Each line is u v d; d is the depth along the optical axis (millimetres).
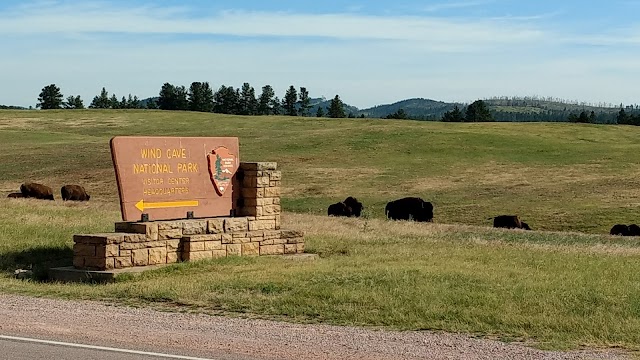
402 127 88062
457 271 15812
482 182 56438
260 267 16766
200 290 13469
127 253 16609
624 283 14812
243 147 75125
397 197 50906
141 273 16031
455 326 10859
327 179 58094
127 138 17266
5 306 11867
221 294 13164
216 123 104188
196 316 11414
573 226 40188
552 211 43969
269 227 20438
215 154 19359
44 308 11758
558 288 13852
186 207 18609
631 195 48938
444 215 43719
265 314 11719
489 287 13898
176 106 184250
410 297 12750
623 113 162000
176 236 17797
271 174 20500
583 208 44656
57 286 14547
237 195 20125
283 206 47938
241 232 19328
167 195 18125
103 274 15766
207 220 18672
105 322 10602
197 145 18938
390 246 21812
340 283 14164
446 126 93562
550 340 10094
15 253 18484
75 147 74500
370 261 18188
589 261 18656
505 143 75688
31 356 8461
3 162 65188
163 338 9531
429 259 18625
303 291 13211
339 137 79000
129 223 17250
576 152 70938
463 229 30188
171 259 17641
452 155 69250
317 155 69500
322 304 12211
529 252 20625
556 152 71062
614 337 10258
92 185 55469
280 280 14414
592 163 64562
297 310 11867
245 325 10711
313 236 23609
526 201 47812
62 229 21984
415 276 14969
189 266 17000
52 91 196125
